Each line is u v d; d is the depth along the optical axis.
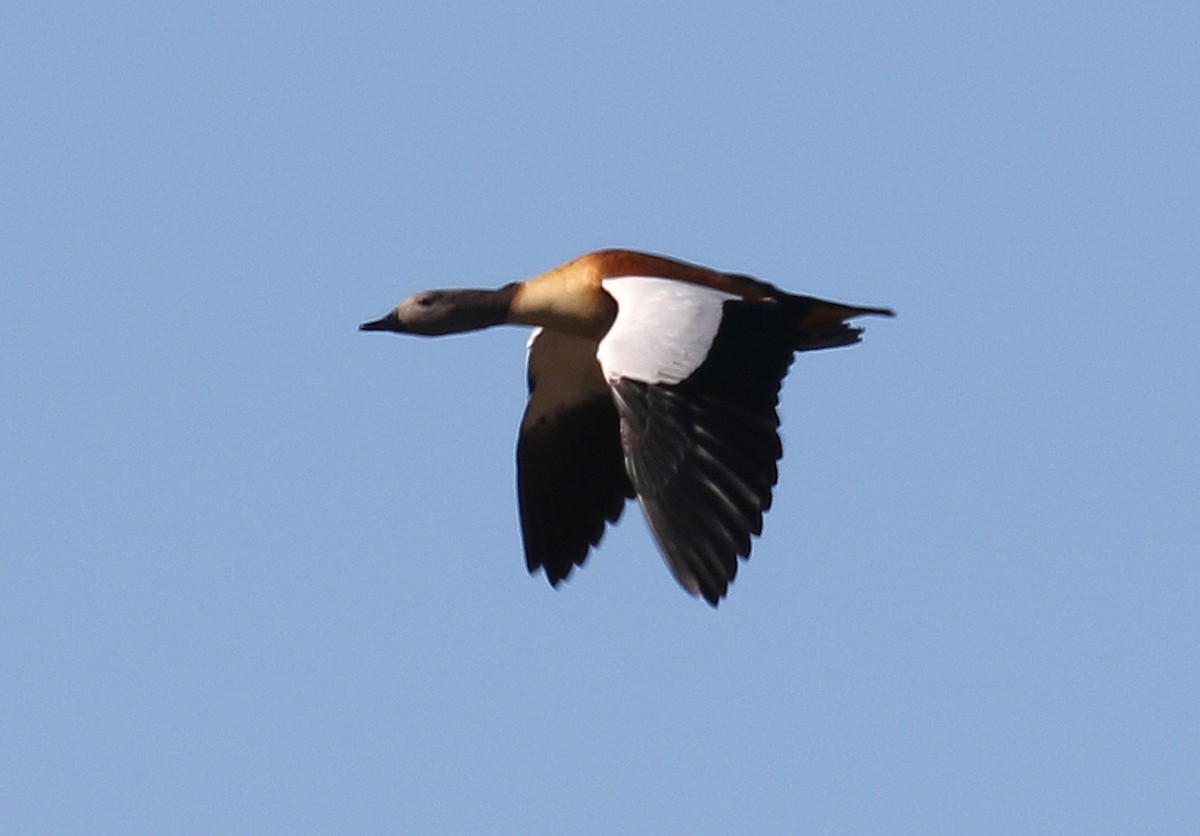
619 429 18.83
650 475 15.95
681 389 16.14
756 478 15.96
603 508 18.88
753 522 15.84
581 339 18.53
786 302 17.34
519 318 18.28
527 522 19.05
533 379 18.83
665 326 16.36
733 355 16.31
